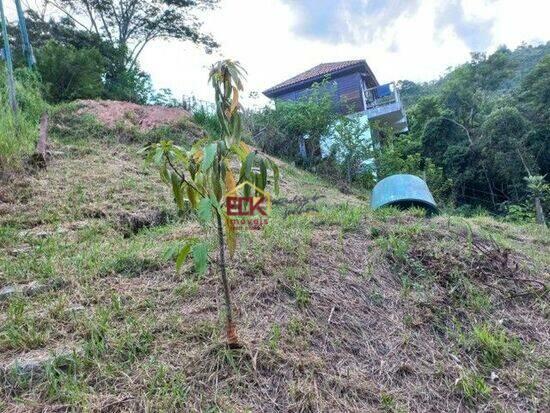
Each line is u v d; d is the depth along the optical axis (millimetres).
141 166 5449
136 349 1718
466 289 2416
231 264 2418
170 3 15594
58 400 1445
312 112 10219
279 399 1525
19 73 7242
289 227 3141
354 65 15273
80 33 12500
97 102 7711
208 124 8375
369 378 1720
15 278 2414
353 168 9977
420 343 1980
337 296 2225
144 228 3688
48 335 1791
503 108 13750
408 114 18891
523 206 10195
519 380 1794
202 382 1557
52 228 3354
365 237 2979
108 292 2197
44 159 4629
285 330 1899
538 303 2402
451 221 3568
